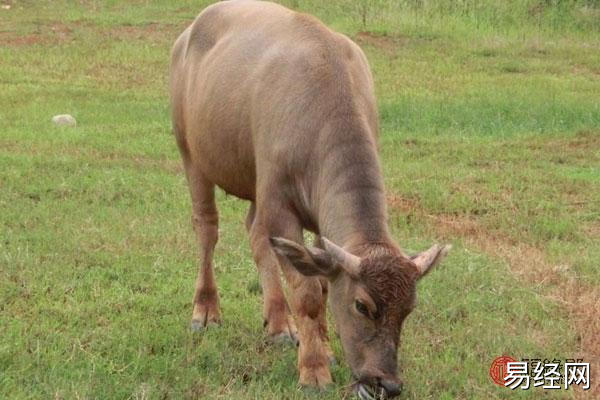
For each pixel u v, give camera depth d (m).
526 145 13.52
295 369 6.39
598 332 7.19
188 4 26.61
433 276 8.20
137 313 7.34
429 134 14.27
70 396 5.86
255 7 7.20
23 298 7.53
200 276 7.40
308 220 6.23
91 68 19.06
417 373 6.33
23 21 23.88
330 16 24.02
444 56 20.50
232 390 6.06
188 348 6.70
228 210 10.09
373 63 19.59
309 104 6.02
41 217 9.52
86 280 7.92
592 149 13.31
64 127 13.97
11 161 11.66
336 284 5.36
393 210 10.28
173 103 7.84
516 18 23.55
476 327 7.20
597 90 17.44
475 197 10.76
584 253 8.97
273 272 6.84
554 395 6.20
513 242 9.41
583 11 24.16
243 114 6.57
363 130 5.88
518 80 18.30
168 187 10.79
